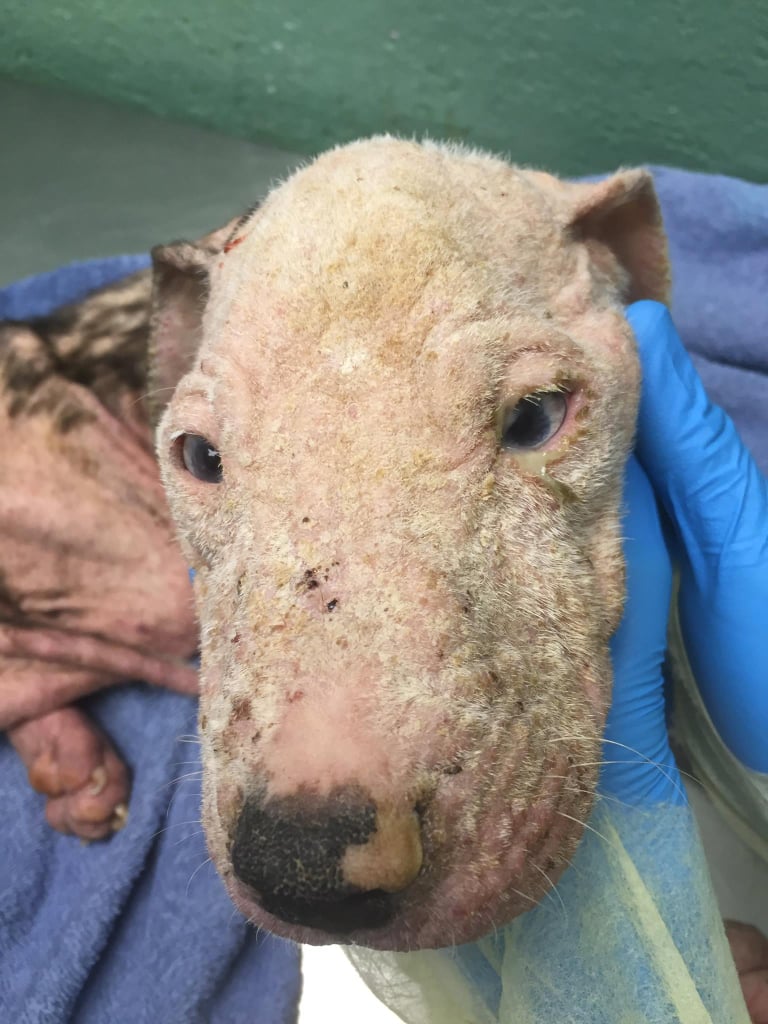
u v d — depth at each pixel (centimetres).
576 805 15
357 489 14
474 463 14
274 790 12
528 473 15
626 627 21
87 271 40
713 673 24
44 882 30
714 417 24
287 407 14
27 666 31
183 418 16
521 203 18
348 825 12
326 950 30
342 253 15
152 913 29
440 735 13
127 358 32
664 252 23
